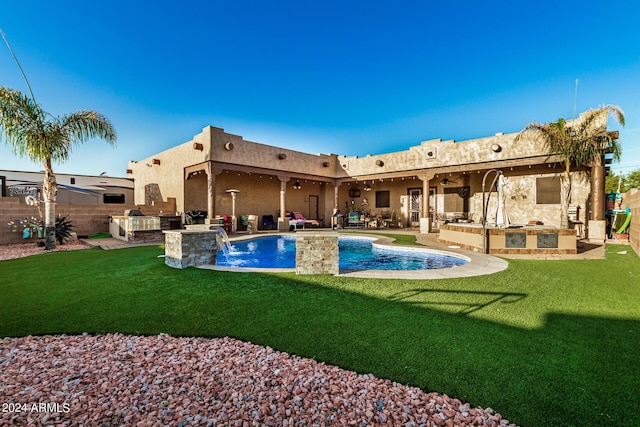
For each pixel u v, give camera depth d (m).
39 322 3.48
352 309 3.78
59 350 2.85
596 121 10.14
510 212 14.22
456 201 16.39
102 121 10.01
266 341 2.96
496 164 13.16
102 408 2.02
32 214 11.18
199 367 2.52
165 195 16.47
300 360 2.59
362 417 1.90
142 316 3.65
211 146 13.37
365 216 19.47
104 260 7.28
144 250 9.05
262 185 17.88
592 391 2.11
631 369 2.38
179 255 6.22
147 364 2.59
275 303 4.04
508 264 6.69
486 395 2.08
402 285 4.86
